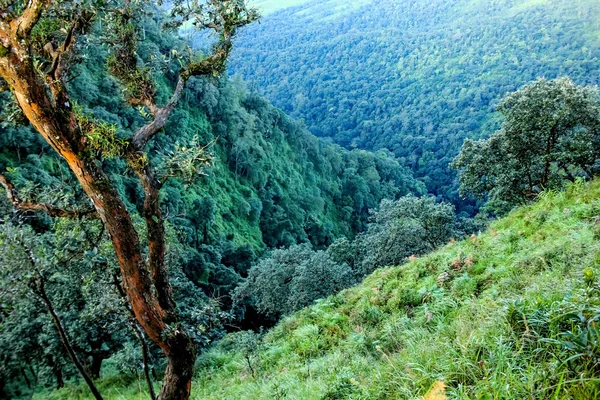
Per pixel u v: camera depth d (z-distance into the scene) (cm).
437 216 2667
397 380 405
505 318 368
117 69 556
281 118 10131
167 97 6738
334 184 10244
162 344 391
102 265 658
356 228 10206
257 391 809
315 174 10169
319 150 10781
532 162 1869
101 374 1773
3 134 3838
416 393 352
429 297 827
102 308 707
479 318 461
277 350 1062
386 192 11388
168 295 453
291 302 2366
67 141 308
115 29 543
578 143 1673
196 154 470
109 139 388
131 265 358
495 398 270
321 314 1158
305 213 8644
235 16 525
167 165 468
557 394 244
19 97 290
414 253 2566
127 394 1381
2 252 569
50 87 308
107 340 1589
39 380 1547
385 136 16238
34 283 611
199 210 5588
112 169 3997
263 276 2762
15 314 726
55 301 935
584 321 293
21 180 3466
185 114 7000
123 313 696
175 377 406
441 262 1009
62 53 423
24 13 276
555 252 651
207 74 548
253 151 8244
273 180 8519
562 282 430
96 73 5294
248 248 5875
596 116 1688
